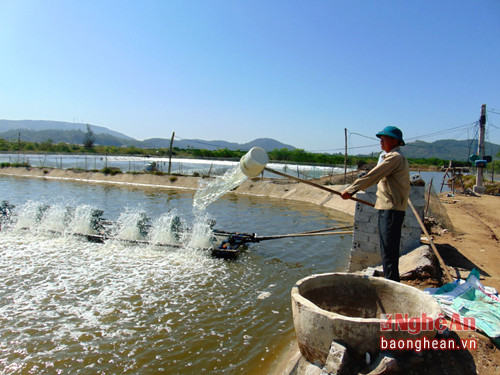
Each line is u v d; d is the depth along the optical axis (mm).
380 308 3701
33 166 39219
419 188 6484
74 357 4395
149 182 29609
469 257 6906
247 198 22203
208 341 4867
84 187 26000
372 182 3957
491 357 3195
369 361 2672
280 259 8945
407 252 6543
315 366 2941
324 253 9625
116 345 4699
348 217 15680
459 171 23156
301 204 20062
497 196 20703
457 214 13242
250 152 3645
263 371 4164
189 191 25266
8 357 4344
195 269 7918
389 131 4082
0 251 8688
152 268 7875
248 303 6188
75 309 5734
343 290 3846
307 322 2895
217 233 10461
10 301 5961
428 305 3123
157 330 5141
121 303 6020
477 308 3963
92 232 10320
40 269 7562
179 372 4164
